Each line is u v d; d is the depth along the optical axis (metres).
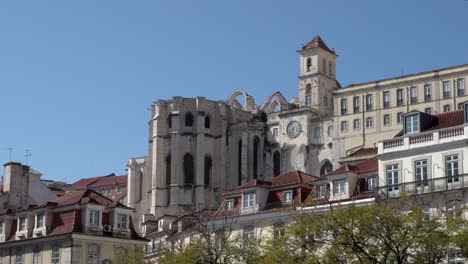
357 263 62.59
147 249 106.06
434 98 165.12
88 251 96.81
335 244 63.31
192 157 195.75
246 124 196.12
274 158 192.12
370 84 174.12
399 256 61.75
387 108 170.88
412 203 72.06
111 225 99.88
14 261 101.19
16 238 103.06
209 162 196.62
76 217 98.06
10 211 105.88
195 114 197.12
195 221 98.81
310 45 193.38
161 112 199.00
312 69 191.75
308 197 87.25
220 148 197.25
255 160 195.00
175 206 191.00
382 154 84.81
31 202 127.19
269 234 89.06
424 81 167.00
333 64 197.00
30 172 132.75
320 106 189.62
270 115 195.00
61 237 96.88
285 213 89.44
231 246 75.50
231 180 197.00
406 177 82.75
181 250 78.31
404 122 86.25
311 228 65.38
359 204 83.75
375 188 81.94
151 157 199.62
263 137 194.75
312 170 182.75
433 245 61.28
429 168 81.31
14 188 124.50
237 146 198.25
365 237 64.12
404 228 62.31
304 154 184.12
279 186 94.50
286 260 65.69
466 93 161.75
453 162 79.94
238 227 92.94
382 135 170.50
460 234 60.47
